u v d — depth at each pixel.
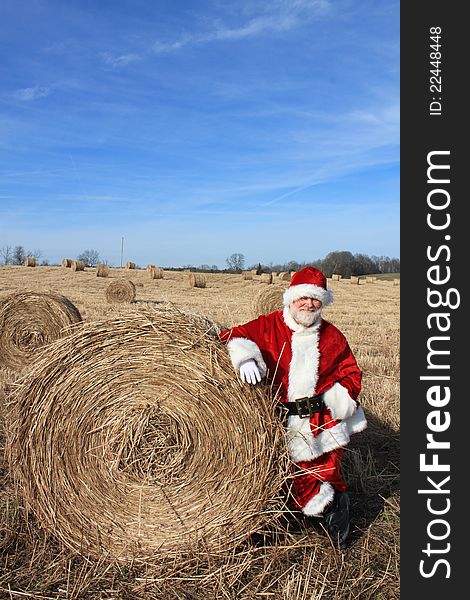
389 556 3.60
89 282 36.44
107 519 3.64
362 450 5.32
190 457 3.67
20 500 4.00
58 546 3.66
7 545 3.57
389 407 6.35
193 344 3.67
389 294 34.09
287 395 3.77
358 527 3.95
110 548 3.61
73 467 3.68
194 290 33.34
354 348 10.68
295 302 3.77
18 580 3.27
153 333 3.72
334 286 41.00
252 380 3.51
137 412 3.71
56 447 3.68
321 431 3.74
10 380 7.54
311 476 3.70
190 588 3.36
